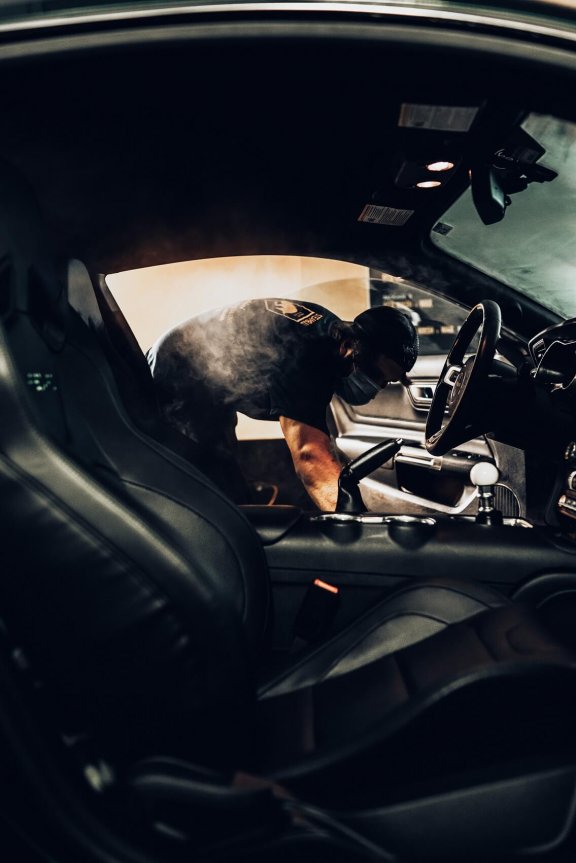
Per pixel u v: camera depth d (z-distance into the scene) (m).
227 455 2.17
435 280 1.91
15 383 0.71
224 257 1.80
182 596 0.70
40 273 0.88
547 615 1.23
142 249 1.73
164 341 2.10
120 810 0.70
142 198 1.58
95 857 0.69
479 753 0.82
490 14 0.82
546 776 0.77
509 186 1.48
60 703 0.74
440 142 1.33
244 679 0.74
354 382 2.14
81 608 0.70
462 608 1.13
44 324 0.91
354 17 0.83
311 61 1.09
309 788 0.82
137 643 0.71
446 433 1.51
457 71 1.02
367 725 0.90
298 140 1.40
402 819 0.77
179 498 0.95
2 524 0.69
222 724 0.74
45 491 0.69
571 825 0.76
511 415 1.48
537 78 0.95
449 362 1.65
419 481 2.56
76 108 1.27
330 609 1.31
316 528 1.43
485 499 1.52
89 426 0.92
